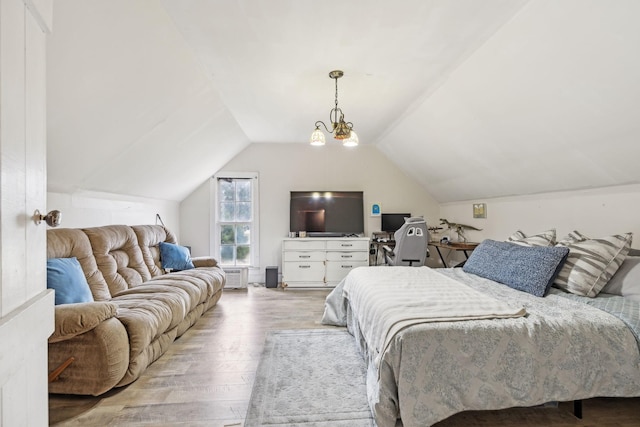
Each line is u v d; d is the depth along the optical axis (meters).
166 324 2.46
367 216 5.52
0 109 0.60
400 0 1.86
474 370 1.58
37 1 0.75
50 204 2.60
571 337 1.63
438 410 1.54
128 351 2.06
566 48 1.85
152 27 1.99
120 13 1.74
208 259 4.14
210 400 1.95
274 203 5.41
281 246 5.35
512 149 3.01
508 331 1.63
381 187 5.54
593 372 1.60
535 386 1.58
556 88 2.13
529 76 2.20
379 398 1.61
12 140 0.65
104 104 2.21
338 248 5.06
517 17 1.90
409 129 4.10
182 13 1.98
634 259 2.15
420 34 2.19
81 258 2.50
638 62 1.66
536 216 3.46
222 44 2.35
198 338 2.90
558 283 2.28
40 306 0.78
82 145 2.39
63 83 1.82
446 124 3.41
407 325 1.66
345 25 2.11
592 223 2.80
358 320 2.49
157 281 3.09
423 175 5.04
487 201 4.31
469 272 3.03
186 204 5.31
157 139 3.16
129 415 1.80
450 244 4.44
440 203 5.60
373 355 1.86
